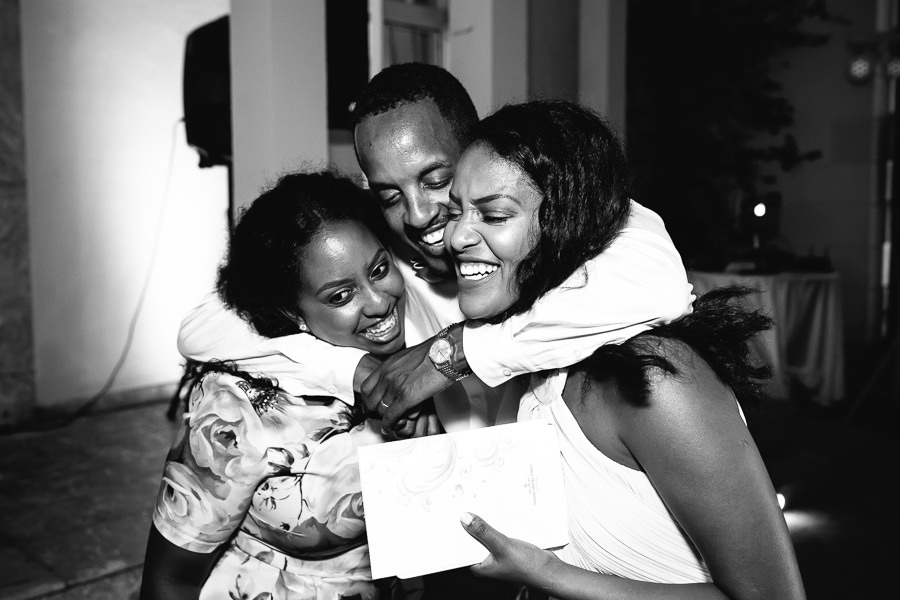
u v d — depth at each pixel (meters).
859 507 3.31
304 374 1.16
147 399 5.11
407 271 1.42
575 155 0.96
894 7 5.86
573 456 1.03
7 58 4.38
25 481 3.68
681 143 6.27
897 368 5.00
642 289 0.95
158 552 1.17
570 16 3.74
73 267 4.76
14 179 4.46
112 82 4.80
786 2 6.07
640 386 0.91
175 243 5.16
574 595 1.01
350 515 1.19
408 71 1.23
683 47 6.18
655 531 1.01
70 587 2.66
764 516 0.92
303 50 2.52
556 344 0.98
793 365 4.52
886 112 5.93
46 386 4.71
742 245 5.28
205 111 3.45
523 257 0.98
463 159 1.00
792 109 6.23
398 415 1.11
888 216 6.02
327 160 2.62
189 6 5.04
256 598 1.19
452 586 1.44
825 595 2.64
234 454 1.14
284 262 1.13
